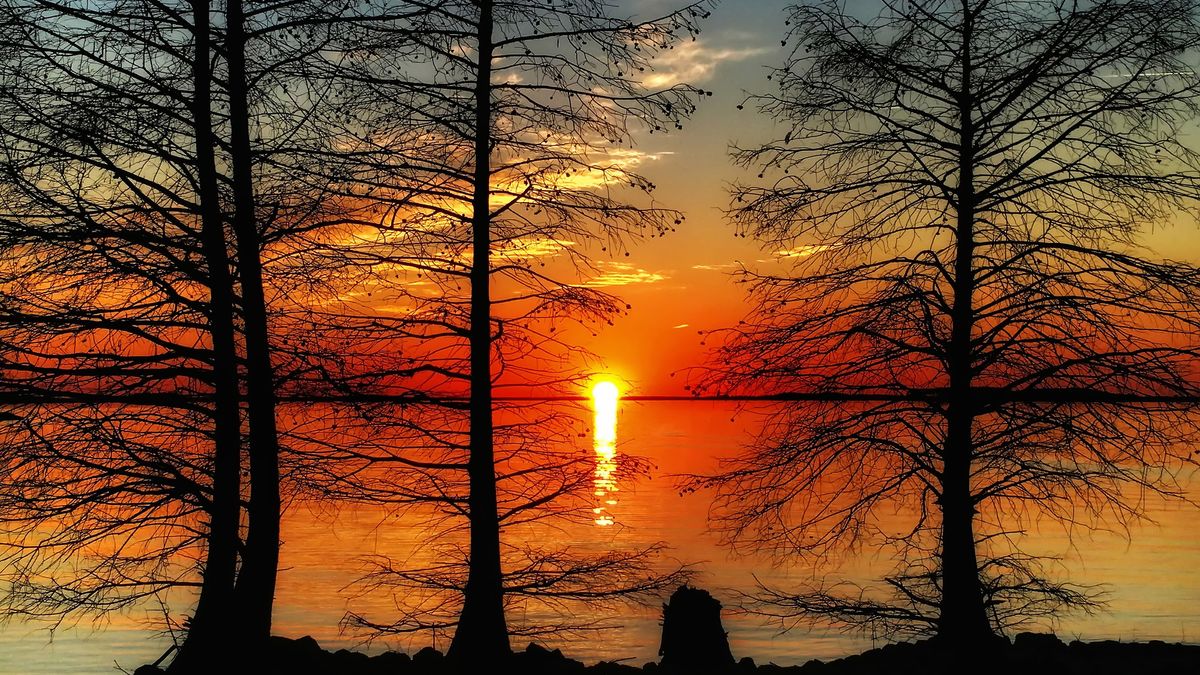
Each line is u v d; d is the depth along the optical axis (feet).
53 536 33.73
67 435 32.09
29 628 60.23
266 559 35.50
